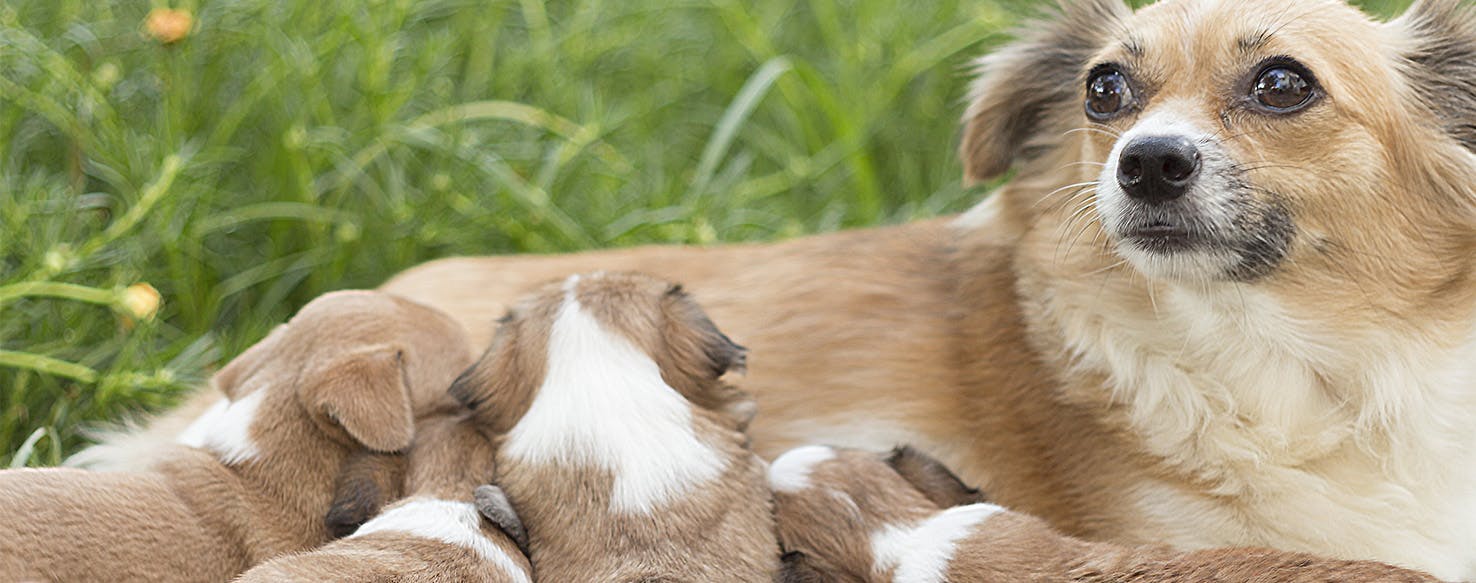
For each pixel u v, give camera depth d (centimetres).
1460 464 131
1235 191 126
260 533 128
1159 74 129
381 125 153
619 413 128
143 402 142
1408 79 129
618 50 167
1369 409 130
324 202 154
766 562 127
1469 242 129
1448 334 130
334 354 130
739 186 160
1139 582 125
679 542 126
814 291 138
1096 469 133
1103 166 129
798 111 166
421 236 152
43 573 123
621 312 130
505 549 126
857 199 163
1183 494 132
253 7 153
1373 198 127
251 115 154
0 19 148
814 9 170
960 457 135
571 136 157
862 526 128
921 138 168
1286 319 129
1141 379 132
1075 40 137
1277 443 131
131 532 125
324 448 129
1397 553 132
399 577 124
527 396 129
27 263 142
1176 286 130
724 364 131
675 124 167
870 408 135
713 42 170
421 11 159
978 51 168
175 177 145
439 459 129
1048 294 133
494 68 163
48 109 147
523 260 142
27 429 142
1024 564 127
